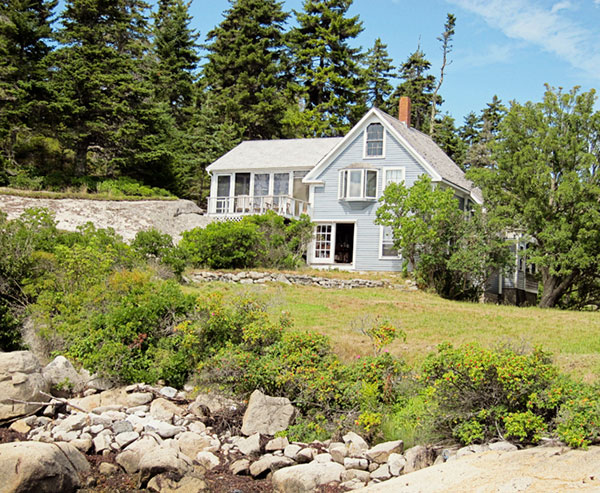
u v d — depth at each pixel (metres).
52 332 15.05
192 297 15.67
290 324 15.14
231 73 52.91
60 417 12.11
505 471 9.03
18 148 38.78
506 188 29.00
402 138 31.95
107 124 39.12
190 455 11.01
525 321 20.20
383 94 59.34
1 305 15.97
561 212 27.20
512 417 10.31
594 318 21.36
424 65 59.81
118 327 14.62
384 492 9.02
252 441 11.25
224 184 38.38
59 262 17.39
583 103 27.20
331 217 33.50
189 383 13.94
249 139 52.06
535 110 27.94
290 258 28.81
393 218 28.58
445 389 11.16
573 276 27.95
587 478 8.46
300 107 58.22
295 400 12.59
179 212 35.62
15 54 36.84
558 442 9.98
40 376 12.40
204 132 48.06
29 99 35.59
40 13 42.22
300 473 9.82
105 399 13.02
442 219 27.39
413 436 11.28
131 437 11.11
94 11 39.16
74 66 36.84
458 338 17.11
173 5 60.22
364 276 29.17
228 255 27.22
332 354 13.93
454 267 26.97
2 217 18.55
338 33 52.62
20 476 8.95
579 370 13.51
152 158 39.03
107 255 18.36
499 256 27.77
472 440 10.77
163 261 22.70
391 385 12.71
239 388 13.04
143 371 13.92
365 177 32.38
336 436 11.60
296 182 36.34
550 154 27.61
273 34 53.94
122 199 34.66
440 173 31.77
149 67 53.84
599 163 26.53
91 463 10.49
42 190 34.84
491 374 10.90
